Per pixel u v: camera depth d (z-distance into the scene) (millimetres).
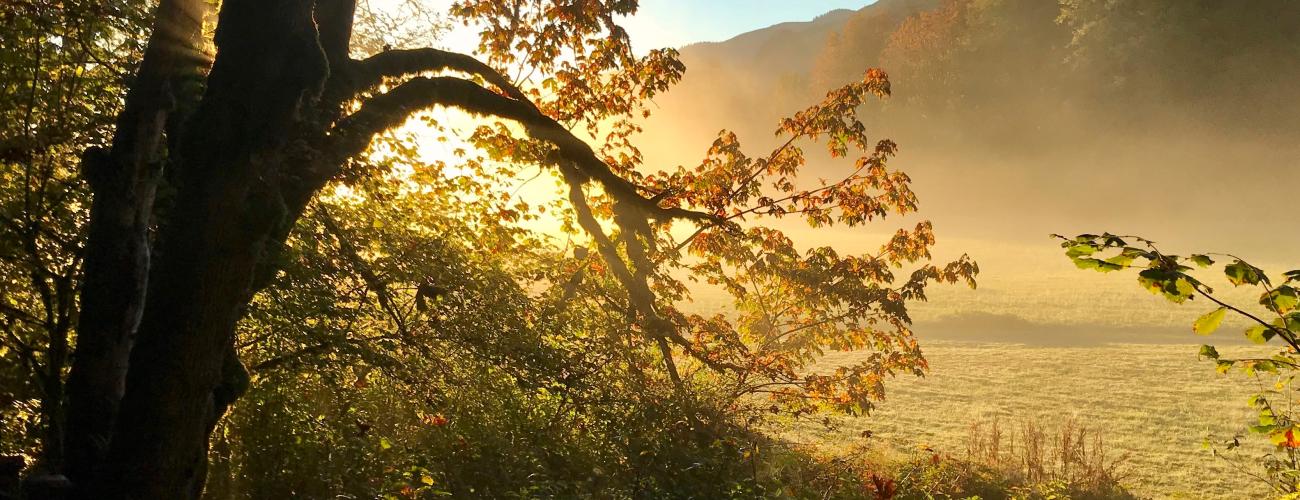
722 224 10508
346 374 8312
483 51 10906
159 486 4617
